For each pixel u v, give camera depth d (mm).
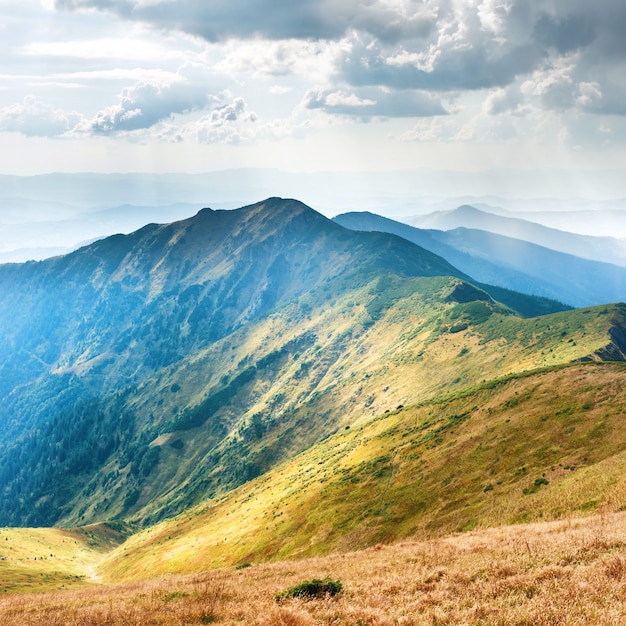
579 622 14562
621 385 72562
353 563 34250
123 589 40844
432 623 16641
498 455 68750
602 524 31375
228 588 29594
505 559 23875
